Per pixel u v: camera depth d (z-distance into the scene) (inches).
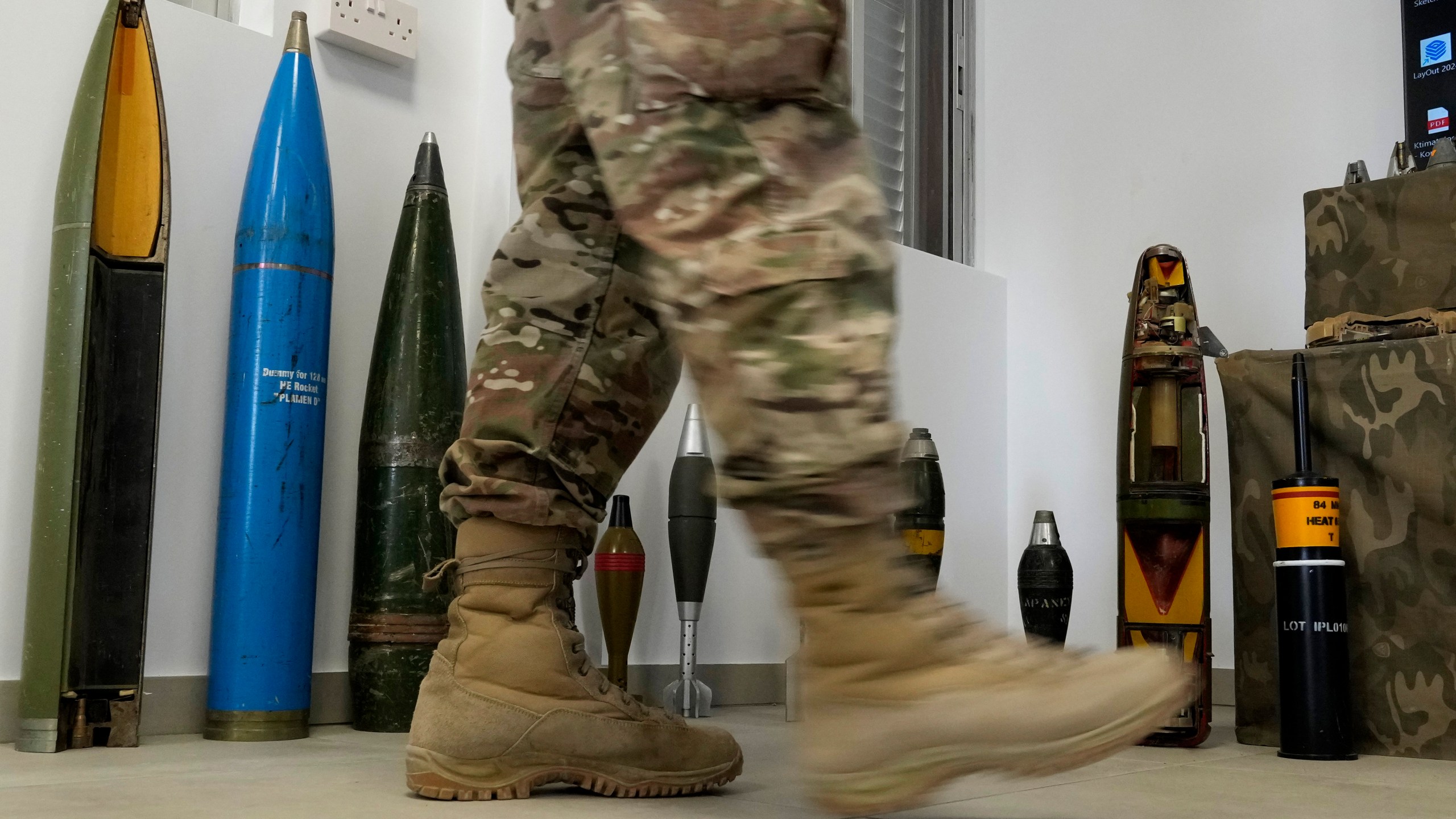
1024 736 25.9
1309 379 67.4
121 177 61.9
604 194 39.6
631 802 38.7
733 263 26.3
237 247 65.9
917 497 81.0
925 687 26.1
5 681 58.7
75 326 56.6
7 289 61.3
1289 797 45.0
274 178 65.7
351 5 76.1
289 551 63.3
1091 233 113.3
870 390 25.7
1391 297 68.4
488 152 83.9
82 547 57.7
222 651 61.7
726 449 26.4
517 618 38.7
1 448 60.3
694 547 79.9
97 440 59.2
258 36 72.2
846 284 26.3
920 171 125.8
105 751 55.2
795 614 27.2
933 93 126.4
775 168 27.5
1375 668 63.1
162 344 60.7
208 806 36.7
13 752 53.9
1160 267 74.4
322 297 66.5
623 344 40.1
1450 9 86.2
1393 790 47.8
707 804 38.6
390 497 67.5
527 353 38.9
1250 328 100.4
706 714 80.1
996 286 117.1
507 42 83.9
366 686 66.6
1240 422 70.2
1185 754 62.7
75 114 59.0
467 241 83.5
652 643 84.9
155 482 60.2
